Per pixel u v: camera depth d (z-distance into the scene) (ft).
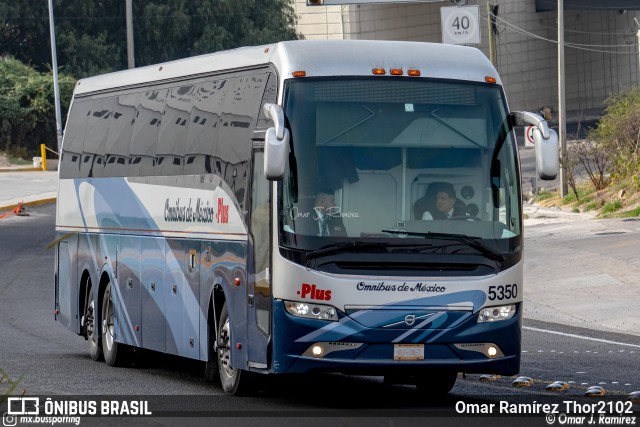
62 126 488.44
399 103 94.63
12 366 125.59
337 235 91.61
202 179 108.17
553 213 292.61
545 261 215.92
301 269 90.99
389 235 92.12
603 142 315.99
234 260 99.91
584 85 650.02
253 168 97.09
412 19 595.88
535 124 93.91
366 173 92.84
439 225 92.94
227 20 538.88
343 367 90.94
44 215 324.19
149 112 123.54
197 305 108.47
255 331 95.25
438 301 91.91
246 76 102.47
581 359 128.67
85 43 517.96
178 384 112.68
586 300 180.14
